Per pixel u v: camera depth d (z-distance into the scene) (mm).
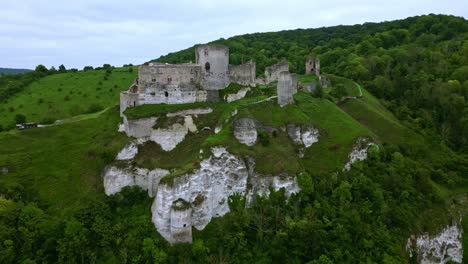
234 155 67188
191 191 63062
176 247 59656
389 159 81750
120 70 171750
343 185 67250
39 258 58438
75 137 84312
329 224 61594
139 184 71938
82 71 174500
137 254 58344
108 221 63719
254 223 62812
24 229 60531
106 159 72562
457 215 79875
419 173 79062
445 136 109375
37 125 91562
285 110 83562
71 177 73062
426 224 69812
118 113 90062
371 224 64312
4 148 79125
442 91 121625
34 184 71500
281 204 65500
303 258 58938
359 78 137750
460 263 73875
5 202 64000
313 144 78688
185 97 86250
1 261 56625
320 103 94062
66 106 129500
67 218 63312
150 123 78125
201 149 66812
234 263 57500
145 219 63531
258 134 74750
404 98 125062
